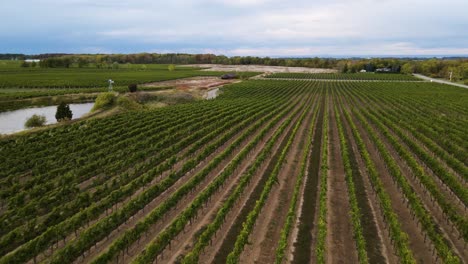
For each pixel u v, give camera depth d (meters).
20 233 18.67
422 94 87.75
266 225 20.36
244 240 17.33
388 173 29.42
